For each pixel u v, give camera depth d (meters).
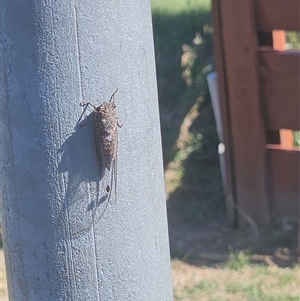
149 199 0.95
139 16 0.91
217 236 2.05
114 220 0.92
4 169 0.92
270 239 1.98
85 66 0.87
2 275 1.93
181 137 2.56
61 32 0.86
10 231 0.94
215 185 2.32
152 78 0.95
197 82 2.66
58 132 0.88
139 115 0.92
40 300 0.94
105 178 0.90
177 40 2.92
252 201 2.04
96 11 0.87
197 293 1.73
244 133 2.00
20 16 0.86
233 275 1.82
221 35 1.97
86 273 0.92
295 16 1.90
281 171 2.00
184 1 3.23
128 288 0.94
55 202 0.90
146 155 0.94
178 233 2.08
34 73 0.87
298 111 1.95
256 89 1.95
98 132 0.88
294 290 1.73
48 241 0.91
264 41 1.99
